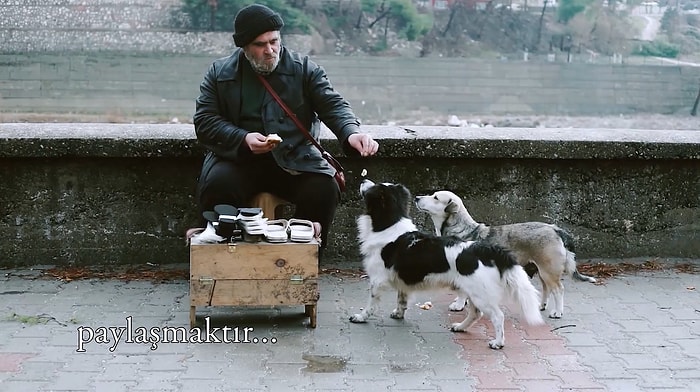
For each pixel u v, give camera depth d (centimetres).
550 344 407
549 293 461
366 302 470
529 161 541
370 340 408
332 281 511
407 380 358
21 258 523
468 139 526
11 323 420
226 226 401
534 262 448
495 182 543
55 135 505
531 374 368
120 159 518
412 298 463
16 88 1467
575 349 401
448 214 459
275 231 415
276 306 446
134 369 363
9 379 349
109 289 483
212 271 408
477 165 539
